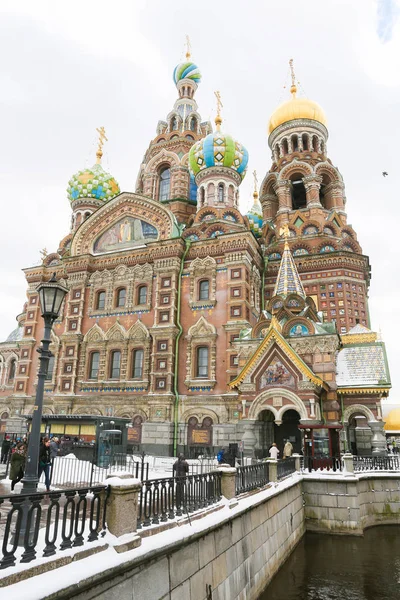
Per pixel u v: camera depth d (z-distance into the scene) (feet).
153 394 119.85
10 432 139.54
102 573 22.09
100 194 180.65
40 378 33.40
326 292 142.41
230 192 157.17
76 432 102.27
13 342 178.19
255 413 93.66
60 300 36.78
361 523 71.15
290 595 45.85
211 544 34.94
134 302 134.00
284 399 91.91
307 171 168.96
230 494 42.14
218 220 140.36
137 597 25.36
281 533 55.88
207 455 111.04
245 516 43.19
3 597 17.62
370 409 97.09
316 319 112.78
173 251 131.34
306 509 72.54
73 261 146.41
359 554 60.34
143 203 143.43
